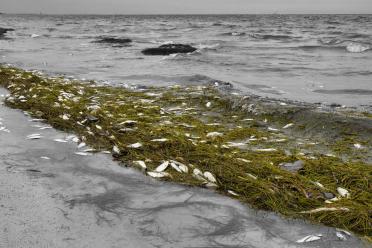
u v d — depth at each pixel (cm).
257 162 568
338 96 1338
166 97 1174
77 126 752
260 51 3103
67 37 5147
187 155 595
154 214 437
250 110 977
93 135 696
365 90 1440
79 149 642
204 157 588
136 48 3481
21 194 471
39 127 757
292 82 1636
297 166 566
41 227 401
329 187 502
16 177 520
